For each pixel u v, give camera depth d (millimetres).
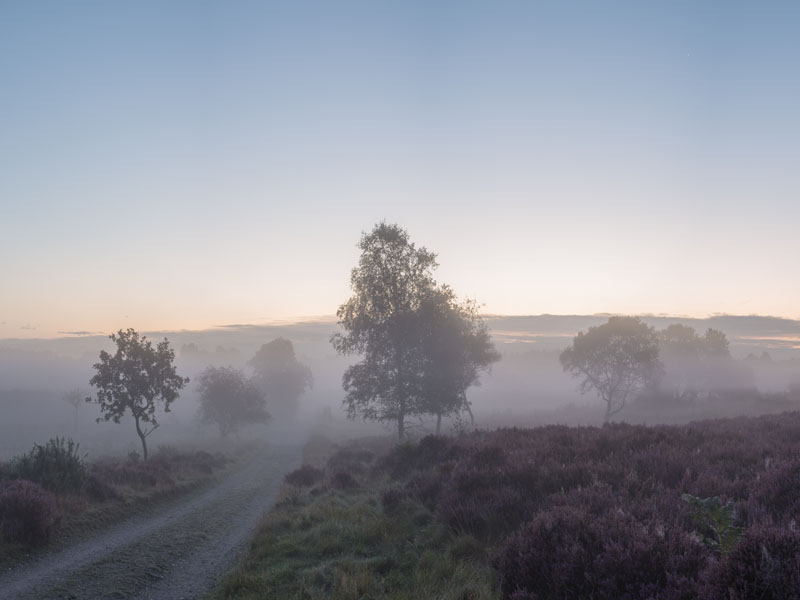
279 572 7828
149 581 8758
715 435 12883
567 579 4910
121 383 30891
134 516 15250
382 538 8883
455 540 7578
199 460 31828
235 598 7188
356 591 6254
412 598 5816
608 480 8727
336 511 11875
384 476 17453
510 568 5633
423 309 36812
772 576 3697
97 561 10023
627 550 4867
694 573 4535
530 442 13633
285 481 22672
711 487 7605
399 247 38094
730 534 4734
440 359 37594
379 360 37500
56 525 11875
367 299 37844
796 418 17531
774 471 7797
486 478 9820
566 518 5984
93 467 20641
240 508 17484
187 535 12719
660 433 12859
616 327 55844
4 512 10914
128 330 31422
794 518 5617
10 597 7949
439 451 16719
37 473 15281
